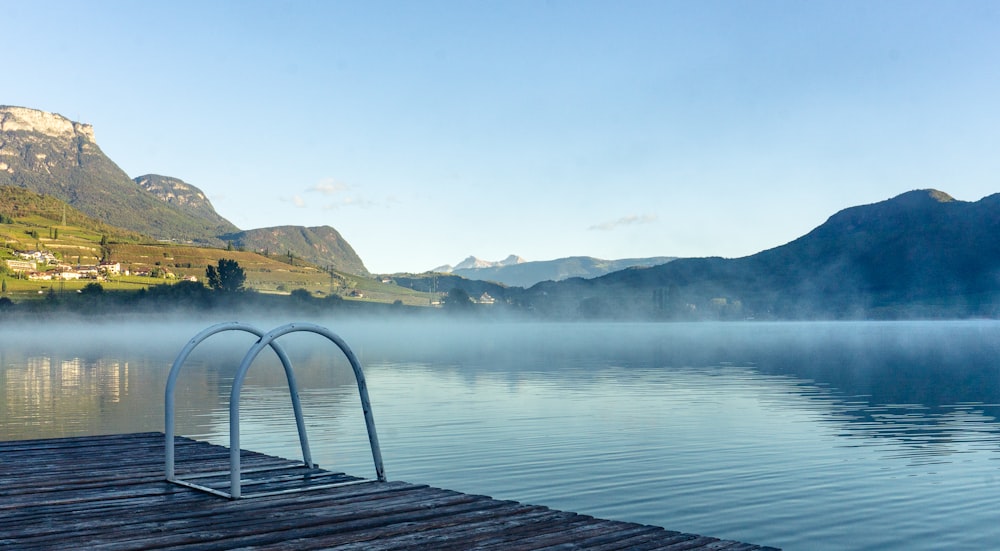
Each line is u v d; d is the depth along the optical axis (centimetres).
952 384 3462
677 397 2866
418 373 4197
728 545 590
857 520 1181
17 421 2192
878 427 2084
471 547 580
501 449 1711
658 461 1589
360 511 697
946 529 1141
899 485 1398
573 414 2352
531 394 2995
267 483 829
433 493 779
